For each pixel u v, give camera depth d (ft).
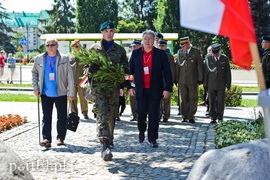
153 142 28.58
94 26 194.49
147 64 27.78
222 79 39.50
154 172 22.20
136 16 223.51
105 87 24.88
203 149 28.04
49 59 28.09
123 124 38.81
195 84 39.75
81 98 41.09
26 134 33.63
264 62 32.19
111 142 27.22
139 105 28.50
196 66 39.81
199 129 36.11
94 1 194.08
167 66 27.99
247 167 12.11
